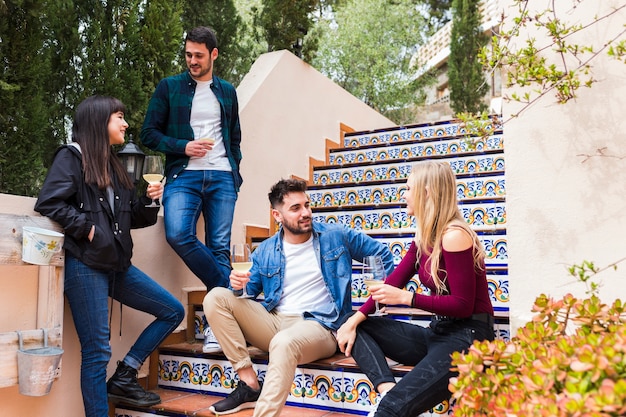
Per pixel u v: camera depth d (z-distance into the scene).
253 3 7.36
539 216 2.11
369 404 2.49
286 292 2.79
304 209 2.74
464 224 2.20
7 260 2.24
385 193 4.22
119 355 2.97
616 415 1.07
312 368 2.64
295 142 4.76
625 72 2.02
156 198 2.63
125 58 3.56
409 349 2.36
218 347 2.93
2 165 3.12
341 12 8.74
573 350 1.26
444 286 2.24
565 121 2.10
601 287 2.00
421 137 5.27
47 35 3.49
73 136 2.58
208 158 3.18
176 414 2.67
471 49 8.54
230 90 3.31
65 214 2.35
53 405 2.63
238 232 3.91
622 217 1.99
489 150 4.17
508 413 1.20
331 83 5.45
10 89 2.95
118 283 2.70
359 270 3.39
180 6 3.88
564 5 2.12
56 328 2.40
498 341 1.46
